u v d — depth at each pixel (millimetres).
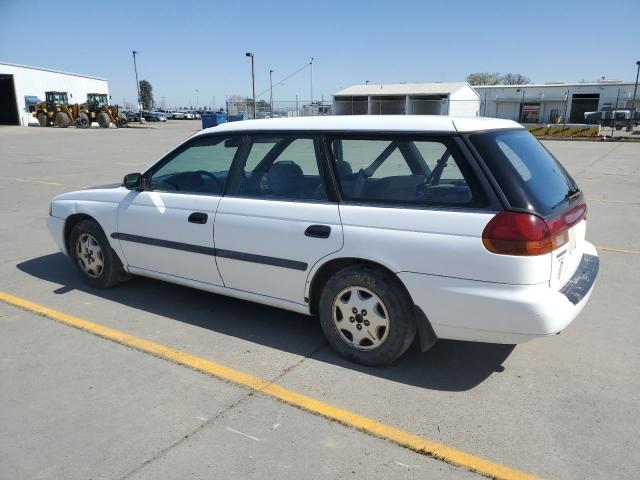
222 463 2631
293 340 4004
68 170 14859
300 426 2934
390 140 3379
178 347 3887
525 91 53875
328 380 3420
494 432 2871
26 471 2576
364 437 2836
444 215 3139
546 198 3217
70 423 2957
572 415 3025
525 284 2973
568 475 2541
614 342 3961
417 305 3258
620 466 2600
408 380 3418
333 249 3477
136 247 4586
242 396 3232
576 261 3596
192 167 4301
